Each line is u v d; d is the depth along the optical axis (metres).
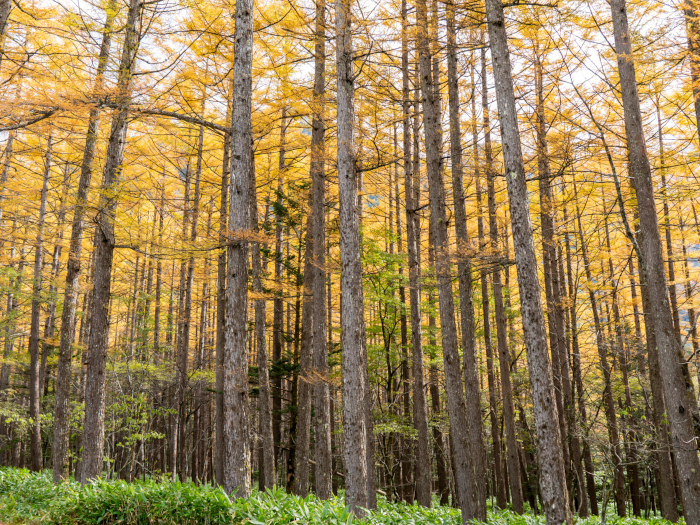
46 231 12.20
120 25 9.37
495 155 10.97
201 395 18.50
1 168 14.07
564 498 6.05
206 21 10.70
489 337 14.80
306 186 14.97
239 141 8.26
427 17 8.09
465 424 8.96
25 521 7.02
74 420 15.41
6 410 14.37
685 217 14.84
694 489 7.08
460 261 8.45
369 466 9.97
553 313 11.52
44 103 6.83
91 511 6.99
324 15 9.52
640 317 17.73
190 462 21.31
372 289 15.82
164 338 24.78
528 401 16.27
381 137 10.59
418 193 13.36
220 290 12.59
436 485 22.81
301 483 11.43
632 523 11.32
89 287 11.02
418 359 11.48
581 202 12.38
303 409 11.93
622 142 9.62
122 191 8.84
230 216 8.16
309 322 12.31
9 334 15.42
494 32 6.96
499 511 11.61
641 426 11.15
